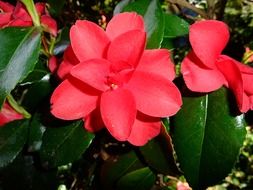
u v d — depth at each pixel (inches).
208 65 7.1
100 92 7.2
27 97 9.3
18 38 7.9
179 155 7.9
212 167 7.9
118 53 6.9
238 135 7.8
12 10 9.5
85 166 12.7
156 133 7.4
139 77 7.0
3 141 9.5
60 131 8.5
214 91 8.0
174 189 11.2
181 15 13.3
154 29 8.1
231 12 19.5
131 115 6.8
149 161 8.7
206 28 7.1
